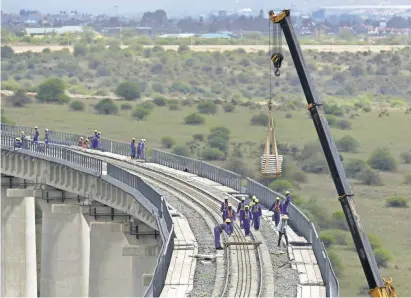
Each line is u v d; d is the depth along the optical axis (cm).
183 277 13250
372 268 11888
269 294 12756
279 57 13062
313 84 12544
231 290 12938
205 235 15262
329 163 12362
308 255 14100
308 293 12669
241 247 14662
